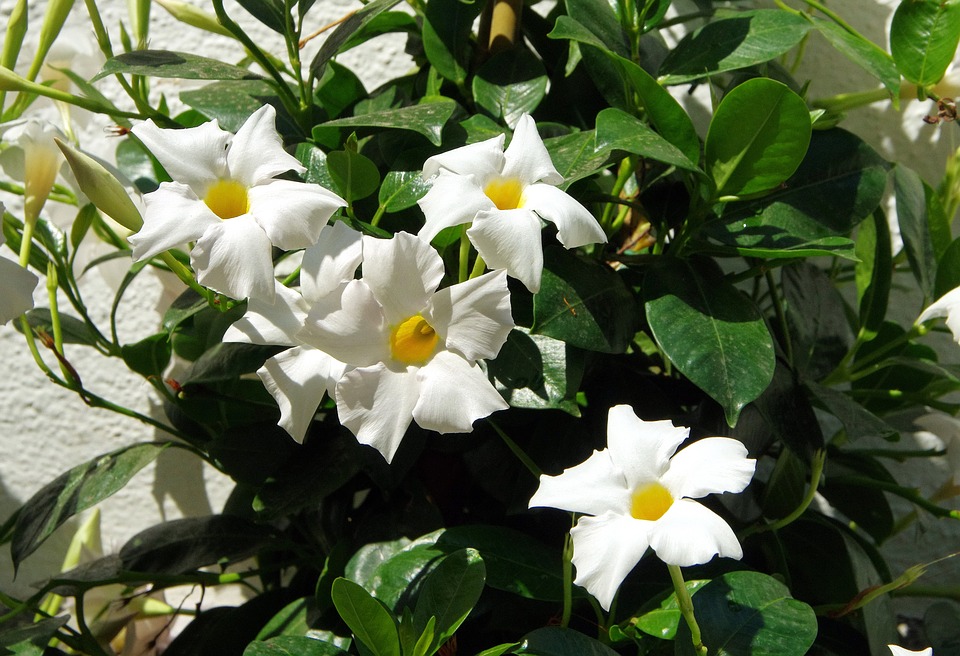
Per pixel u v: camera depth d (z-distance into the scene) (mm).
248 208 491
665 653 529
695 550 455
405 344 491
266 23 572
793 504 589
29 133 548
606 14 592
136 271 607
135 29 601
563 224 488
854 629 572
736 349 529
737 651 495
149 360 627
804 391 586
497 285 476
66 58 617
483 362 540
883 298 628
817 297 641
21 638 562
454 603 497
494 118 596
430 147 566
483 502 626
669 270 558
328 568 574
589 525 471
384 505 606
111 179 508
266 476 608
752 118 528
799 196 576
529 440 591
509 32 617
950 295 562
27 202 554
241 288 469
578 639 502
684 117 544
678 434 490
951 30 571
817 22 588
